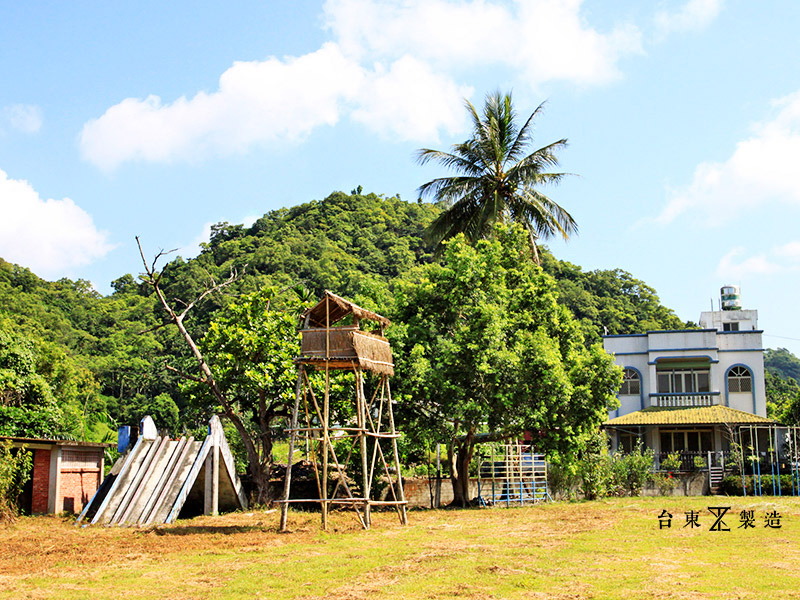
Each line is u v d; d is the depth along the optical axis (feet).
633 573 41.60
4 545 56.85
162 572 44.96
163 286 311.27
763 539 56.03
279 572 43.80
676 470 126.62
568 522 69.77
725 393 141.28
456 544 54.03
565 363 94.22
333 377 88.63
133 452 80.84
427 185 124.57
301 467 103.81
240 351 89.35
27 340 128.88
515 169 121.19
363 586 39.40
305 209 414.41
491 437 94.53
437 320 92.89
